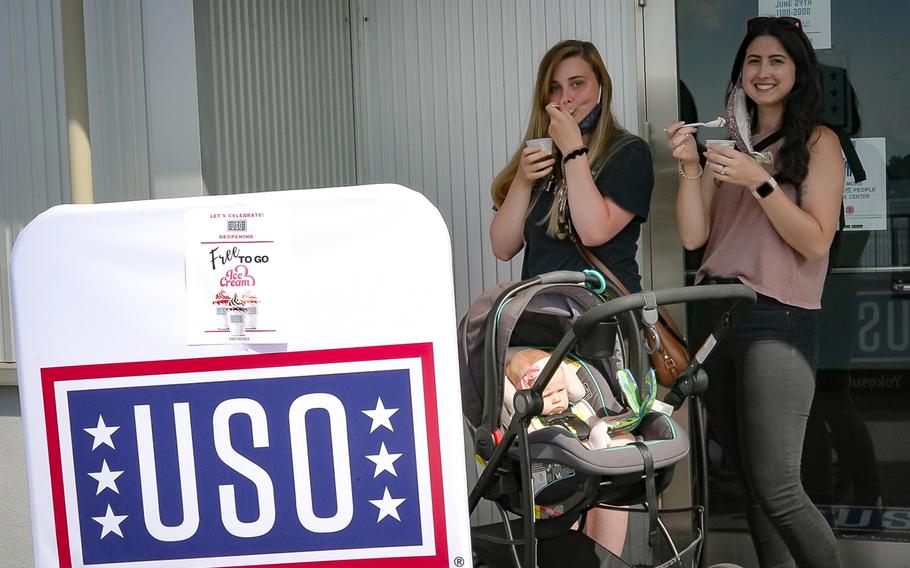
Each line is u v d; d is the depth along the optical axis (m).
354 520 2.07
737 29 3.77
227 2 3.45
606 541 3.39
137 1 3.29
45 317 2.12
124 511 2.12
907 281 3.65
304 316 2.06
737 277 3.34
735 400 3.47
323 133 4.07
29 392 2.13
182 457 2.10
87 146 2.98
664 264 3.90
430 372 2.04
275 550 2.09
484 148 4.17
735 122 3.39
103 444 2.12
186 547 2.11
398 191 2.03
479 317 2.60
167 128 3.29
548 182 3.49
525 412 2.34
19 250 2.12
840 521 3.76
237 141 3.48
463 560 2.05
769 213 3.20
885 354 3.69
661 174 3.89
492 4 4.11
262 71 3.66
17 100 3.46
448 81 4.19
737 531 3.85
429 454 2.04
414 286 2.04
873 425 3.71
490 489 2.60
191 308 2.09
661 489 2.64
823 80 3.69
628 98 3.93
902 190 3.64
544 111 3.54
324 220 2.05
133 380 2.11
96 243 2.11
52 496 2.13
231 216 2.07
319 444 2.07
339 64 4.22
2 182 3.49
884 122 3.64
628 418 2.61
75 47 2.93
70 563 2.13
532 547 2.38
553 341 2.84
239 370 2.08
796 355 3.29
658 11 3.86
